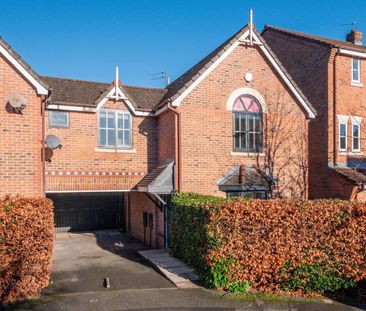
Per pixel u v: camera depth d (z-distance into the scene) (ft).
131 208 57.26
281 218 27.27
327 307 24.81
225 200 29.73
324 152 52.49
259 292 26.99
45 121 40.27
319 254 26.96
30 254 25.27
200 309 23.80
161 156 44.24
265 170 43.86
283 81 45.50
